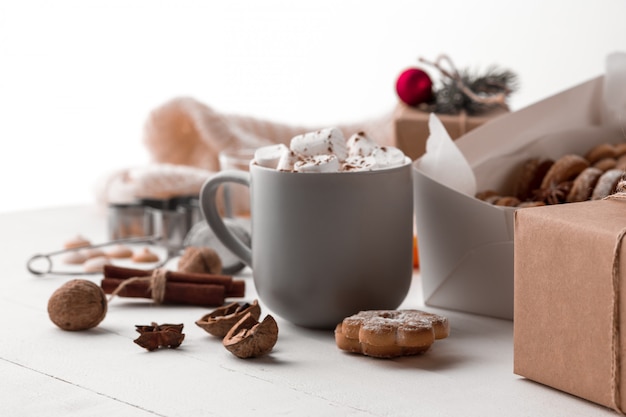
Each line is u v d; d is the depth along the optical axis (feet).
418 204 3.16
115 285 3.23
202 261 3.34
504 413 2.56
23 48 7.68
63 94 7.80
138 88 7.95
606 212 2.65
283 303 2.99
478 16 7.43
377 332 2.79
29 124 7.73
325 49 7.95
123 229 3.76
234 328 2.89
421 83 4.05
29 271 3.44
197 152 4.57
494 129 3.41
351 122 4.66
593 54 7.18
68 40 7.77
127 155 7.98
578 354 2.59
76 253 3.59
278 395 2.65
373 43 7.82
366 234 2.93
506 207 3.01
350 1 7.84
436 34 7.59
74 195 7.72
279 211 2.94
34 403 2.63
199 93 8.09
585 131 3.49
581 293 2.57
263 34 8.04
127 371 2.78
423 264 3.18
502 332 3.00
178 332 2.92
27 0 7.64
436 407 2.59
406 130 3.78
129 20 7.89
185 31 8.01
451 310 3.18
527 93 7.39
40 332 3.02
